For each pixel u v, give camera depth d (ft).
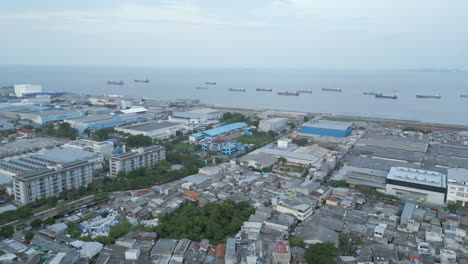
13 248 270.67
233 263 254.06
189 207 352.69
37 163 463.01
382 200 405.18
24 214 330.75
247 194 410.31
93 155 529.04
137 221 337.11
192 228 309.63
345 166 514.27
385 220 335.47
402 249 277.44
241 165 538.47
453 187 387.96
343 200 386.93
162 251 269.03
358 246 288.51
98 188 414.62
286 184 433.89
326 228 309.83
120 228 308.60
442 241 296.71
